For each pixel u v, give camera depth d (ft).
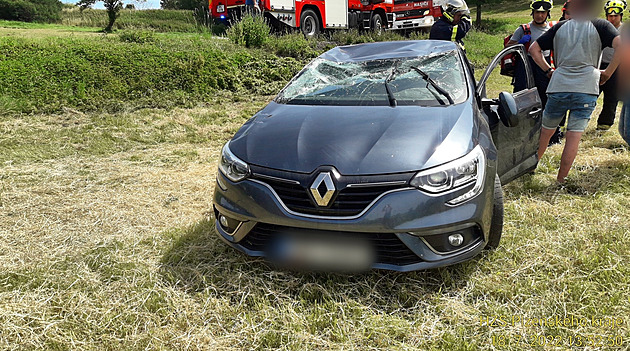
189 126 24.32
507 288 9.22
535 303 8.71
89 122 24.30
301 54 41.60
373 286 9.57
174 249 11.30
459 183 8.90
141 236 12.28
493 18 136.98
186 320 8.57
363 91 11.99
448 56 13.38
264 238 9.60
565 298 8.75
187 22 65.87
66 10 84.33
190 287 9.69
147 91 29.84
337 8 48.96
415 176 8.73
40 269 10.42
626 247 10.30
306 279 9.90
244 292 9.41
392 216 8.55
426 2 54.80
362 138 9.58
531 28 18.43
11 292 9.55
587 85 13.79
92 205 14.40
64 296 9.38
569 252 10.31
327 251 9.01
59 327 8.41
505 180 12.96
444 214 8.73
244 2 42.65
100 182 16.42
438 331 8.09
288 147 9.71
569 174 15.37
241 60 37.01
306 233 9.03
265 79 35.55
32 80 27.81
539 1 17.66
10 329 8.24
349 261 8.98
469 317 8.41
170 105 28.55
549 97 14.69
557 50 14.30
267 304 9.05
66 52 31.96
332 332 8.20
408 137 9.51
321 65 13.93
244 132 10.96
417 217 8.61
